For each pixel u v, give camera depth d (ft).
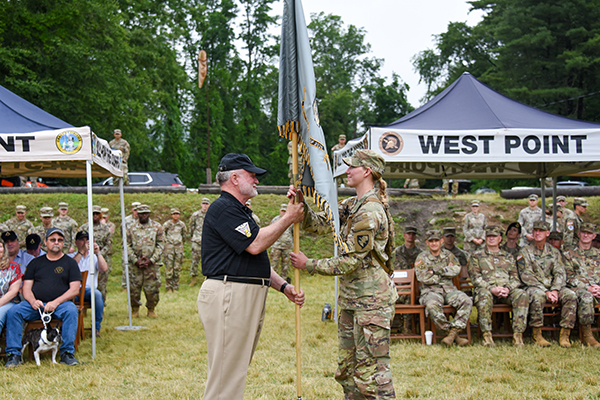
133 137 90.68
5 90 22.20
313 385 16.39
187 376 17.83
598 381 16.40
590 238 24.23
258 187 59.52
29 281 20.38
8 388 16.48
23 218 36.32
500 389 15.78
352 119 162.71
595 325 23.90
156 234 30.25
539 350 20.85
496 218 52.19
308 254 48.85
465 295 22.41
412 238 26.40
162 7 117.60
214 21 155.74
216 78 153.48
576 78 106.83
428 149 21.25
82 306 22.52
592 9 102.63
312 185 12.62
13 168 25.89
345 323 12.96
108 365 19.33
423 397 15.29
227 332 11.28
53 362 19.66
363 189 12.71
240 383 11.34
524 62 107.34
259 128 167.63
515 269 22.99
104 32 78.13
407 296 24.27
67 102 70.44
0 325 19.79
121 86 80.94
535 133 21.33
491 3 130.41
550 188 59.67
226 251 11.53
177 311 31.78
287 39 13.12
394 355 20.31
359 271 12.32
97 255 25.38
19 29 66.44
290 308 32.27
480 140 21.30
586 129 21.49
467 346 21.76
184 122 149.18
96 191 55.57
